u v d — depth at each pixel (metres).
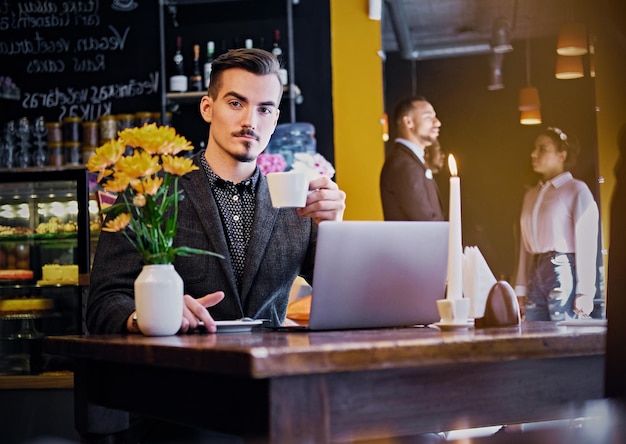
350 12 5.43
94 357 1.76
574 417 1.66
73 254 4.79
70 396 4.48
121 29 5.69
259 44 5.47
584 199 5.23
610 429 1.60
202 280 2.49
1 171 4.65
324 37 5.49
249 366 1.29
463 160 5.33
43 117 5.59
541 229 5.25
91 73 5.70
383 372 1.45
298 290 4.23
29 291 4.79
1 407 4.49
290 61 5.21
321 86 5.47
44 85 5.71
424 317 2.08
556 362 1.65
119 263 2.37
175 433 2.12
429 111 5.35
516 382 1.60
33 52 5.73
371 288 2.00
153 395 1.69
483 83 5.34
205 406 1.51
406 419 1.47
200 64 5.57
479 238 5.31
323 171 2.55
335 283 1.96
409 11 5.42
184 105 5.54
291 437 1.34
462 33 5.37
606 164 5.23
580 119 5.26
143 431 2.10
